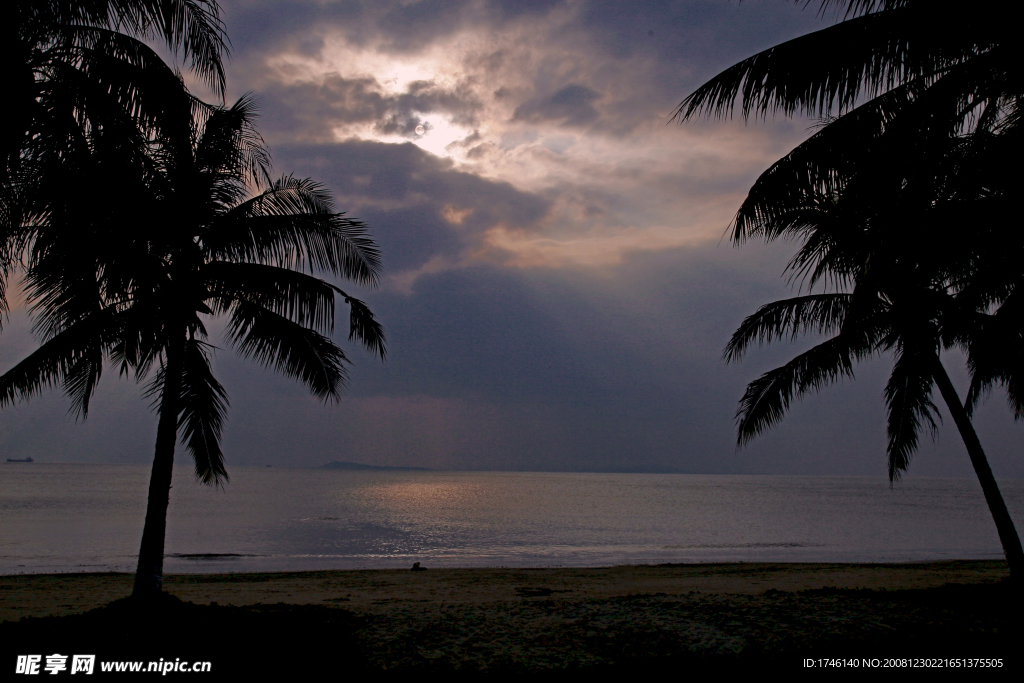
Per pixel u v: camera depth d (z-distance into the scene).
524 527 46.53
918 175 7.12
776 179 7.42
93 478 153.50
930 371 10.20
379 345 10.50
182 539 35.12
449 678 6.68
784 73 6.26
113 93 7.26
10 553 28.09
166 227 8.71
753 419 12.14
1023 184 6.27
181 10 7.14
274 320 10.03
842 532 43.47
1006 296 8.27
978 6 5.52
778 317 11.50
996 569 20.89
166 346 9.41
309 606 9.62
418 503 78.62
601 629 8.36
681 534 41.66
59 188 6.79
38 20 6.34
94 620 8.09
